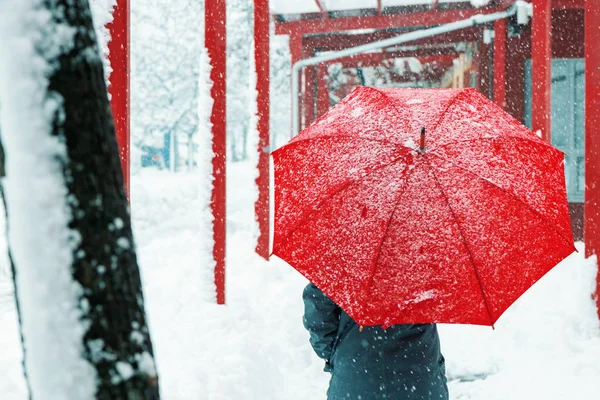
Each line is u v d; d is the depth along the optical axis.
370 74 24.22
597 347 5.61
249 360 5.18
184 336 5.46
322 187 2.44
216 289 6.27
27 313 1.39
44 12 1.39
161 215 12.84
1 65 1.38
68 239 1.39
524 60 13.08
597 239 6.20
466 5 13.66
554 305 6.69
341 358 2.69
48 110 1.39
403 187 2.32
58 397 1.38
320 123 2.73
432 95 2.64
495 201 2.34
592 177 6.19
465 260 2.31
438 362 2.72
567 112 12.70
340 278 2.35
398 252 2.30
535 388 5.12
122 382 1.43
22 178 1.38
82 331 1.40
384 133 2.43
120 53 5.05
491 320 2.33
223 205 6.31
